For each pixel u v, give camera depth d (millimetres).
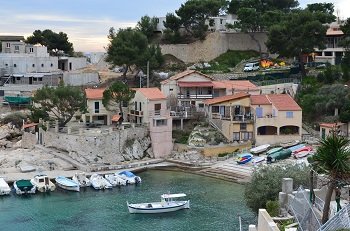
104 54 195375
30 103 142375
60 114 124125
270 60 169750
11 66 172375
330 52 161125
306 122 127312
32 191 92562
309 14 146625
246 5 194500
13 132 132000
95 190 95250
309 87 137750
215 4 180750
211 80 135500
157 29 188875
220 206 83875
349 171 47219
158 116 119812
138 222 77750
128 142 117188
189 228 74188
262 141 120938
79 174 101000
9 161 109062
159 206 81750
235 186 96750
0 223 77312
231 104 122812
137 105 125000
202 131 122625
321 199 53781
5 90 158125
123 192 93750
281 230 47438
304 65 153875
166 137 120250
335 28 162375
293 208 52281
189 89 133000
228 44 177375
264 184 66188
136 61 151250
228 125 121688
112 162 112875
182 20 179875
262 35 176875
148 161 115125
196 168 109688
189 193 92250
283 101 124000
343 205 50812
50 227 75688
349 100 123438
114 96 124188
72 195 92188
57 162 108750
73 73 167375
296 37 143625
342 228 41312
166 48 178500
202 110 130250
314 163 51281
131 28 169375
